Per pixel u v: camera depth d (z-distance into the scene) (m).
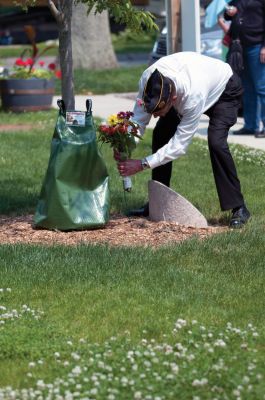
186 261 10.45
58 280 9.74
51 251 10.72
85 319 8.66
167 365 7.30
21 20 64.06
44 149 19.02
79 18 39.41
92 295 9.30
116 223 12.33
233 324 8.48
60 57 12.92
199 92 11.17
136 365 7.25
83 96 31.14
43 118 24.12
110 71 38.03
